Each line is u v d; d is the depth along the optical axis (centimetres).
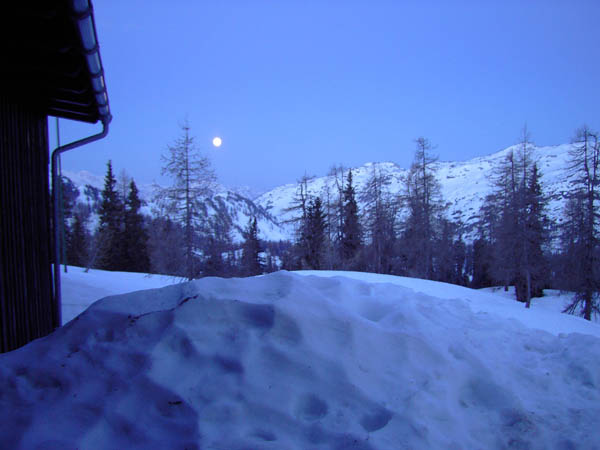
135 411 233
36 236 504
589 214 1836
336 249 3170
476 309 942
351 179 3400
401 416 236
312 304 307
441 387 270
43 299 522
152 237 3306
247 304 302
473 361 311
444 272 3406
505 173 2356
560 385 324
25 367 270
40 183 520
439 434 235
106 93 475
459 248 4269
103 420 228
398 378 268
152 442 216
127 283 1598
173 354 267
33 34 315
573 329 785
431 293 1237
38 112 516
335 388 253
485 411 275
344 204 3369
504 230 2225
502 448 248
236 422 227
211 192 2161
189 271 2108
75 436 219
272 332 279
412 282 1480
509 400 281
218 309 296
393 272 3162
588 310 1848
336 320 297
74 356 272
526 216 2088
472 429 254
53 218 559
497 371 315
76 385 253
